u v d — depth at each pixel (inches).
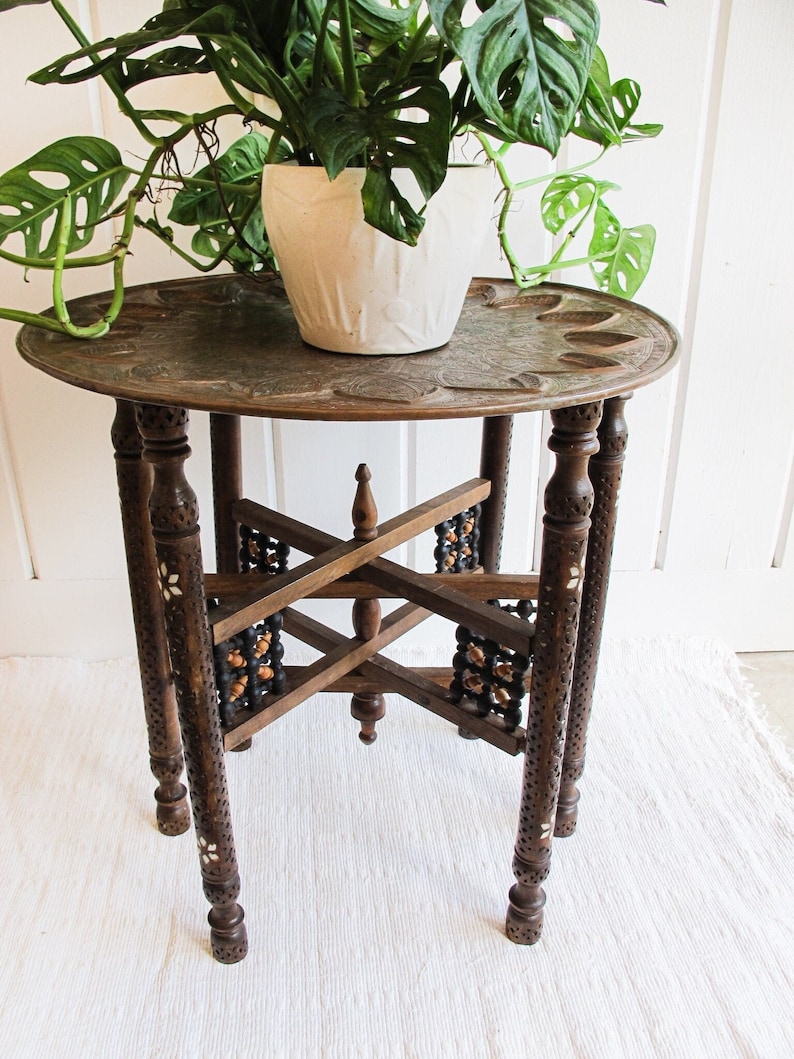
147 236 42.3
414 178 26.0
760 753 44.9
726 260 44.4
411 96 24.6
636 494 49.9
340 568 34.2
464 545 42.6
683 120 41.4
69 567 49.4
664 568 52.1
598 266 44.5
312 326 28.7
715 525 50.9
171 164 40.9
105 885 37.1
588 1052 30.6
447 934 35.0
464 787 42.6
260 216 36.0
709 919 35.8
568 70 23.1
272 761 44.1
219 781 31.1
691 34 39.7
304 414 23.2
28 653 51.4
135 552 34.1
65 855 38.5
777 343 46.3
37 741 45.1
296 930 35.1
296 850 38.7
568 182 37.0
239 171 35.6
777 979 33.3
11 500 47.3
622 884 37.4
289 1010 32.0
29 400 44.9
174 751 38.2
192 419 46.2
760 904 36.5
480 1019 31.7
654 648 52.5
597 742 45.6
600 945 34.6
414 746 45.3
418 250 26.6
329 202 25.6
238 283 37.5
